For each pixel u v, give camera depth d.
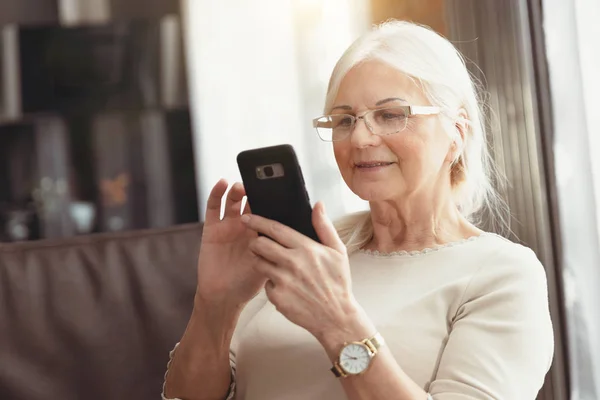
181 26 3.85
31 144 3.76
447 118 1.30
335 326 1.10
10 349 1.50
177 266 1.60
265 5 3.88
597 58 2.10
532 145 2.03
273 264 1.13
